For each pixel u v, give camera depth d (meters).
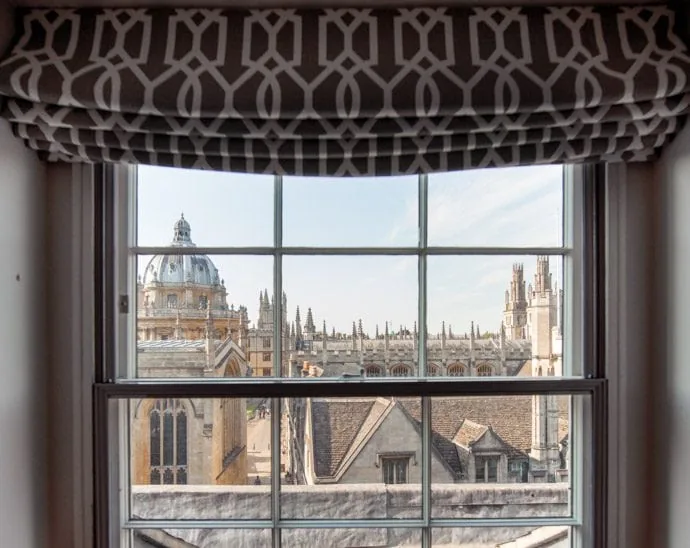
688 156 0.84
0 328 0.80
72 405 0.93
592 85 0.79
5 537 0.80
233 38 0.82
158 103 0.79
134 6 0.84
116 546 0.96
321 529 1.01
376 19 0.83
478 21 0.83
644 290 0.95
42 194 0.91
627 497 0.95
